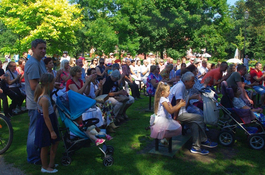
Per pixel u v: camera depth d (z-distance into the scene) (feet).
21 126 20.66
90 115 16.19
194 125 15.34
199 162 14.20
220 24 80.59
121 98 20.68
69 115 13.35
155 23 74.69
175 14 70.18
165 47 82.12
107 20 75.92
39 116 12.16
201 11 74.28
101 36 72.13
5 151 14.88
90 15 100.22
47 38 55.98
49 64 19.97
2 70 22.98
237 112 16.55
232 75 20.84
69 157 13.55
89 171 12.94
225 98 17.61
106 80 20.76
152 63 38.37
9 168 13.28
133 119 23.22
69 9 59.67
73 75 16.22
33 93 13.20
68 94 13.58
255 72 28.32
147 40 74.33
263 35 133.80
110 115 18.93
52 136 12.03
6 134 15.28
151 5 71.77
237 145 16.97
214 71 24.43
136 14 72.64
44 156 12.62
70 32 59.41
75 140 13.51
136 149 15.97
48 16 54.80
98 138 13.55
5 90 22.50
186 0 71.72
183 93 15.16
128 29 72.08
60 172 12.80
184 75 15.76
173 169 13.25
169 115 14.28
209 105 16.31
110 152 14.73
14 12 55.26
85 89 17.38
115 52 82.99
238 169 13.51
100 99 18.15
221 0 77.82
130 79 33.45
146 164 13.82
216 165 13.87
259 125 16.65
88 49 112.47
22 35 60.95
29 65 12.87
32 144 13.48
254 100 27.81
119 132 19.22
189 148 16.31
